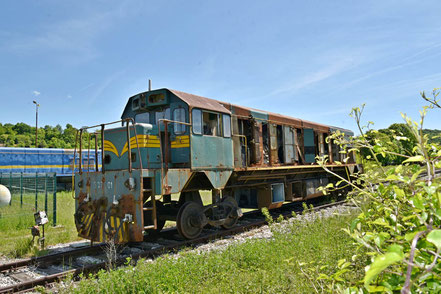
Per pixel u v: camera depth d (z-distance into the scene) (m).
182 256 5.81
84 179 7.79
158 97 8.42
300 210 12.62
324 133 14.65
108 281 4.45
